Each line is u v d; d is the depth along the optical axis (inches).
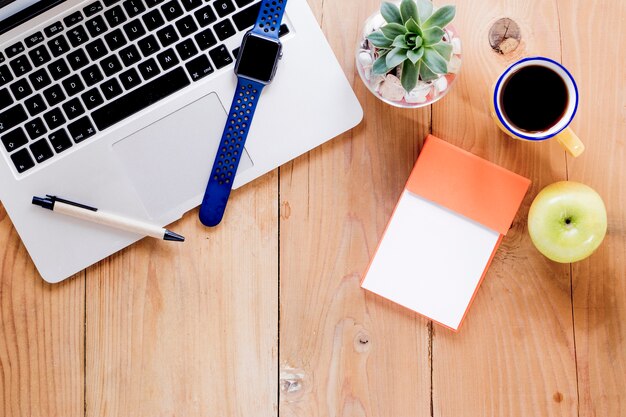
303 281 28.1
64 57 25.7
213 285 28.1
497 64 27.8
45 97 25.8
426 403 28.2
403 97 25.6
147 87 25.9
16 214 26.4
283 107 26.3
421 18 23.8
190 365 28.2
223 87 26.1
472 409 28.3
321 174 28.0
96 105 25.9
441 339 28.2
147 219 26.7
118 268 28.0
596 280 28.1
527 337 28.3
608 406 28.2
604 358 28.2
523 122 25.7
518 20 27.7
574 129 28.0
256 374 28.3
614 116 27.9
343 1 27.6
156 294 28.1
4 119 25.9
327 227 28.0
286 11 26.0
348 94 26.4
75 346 28.2
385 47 23.5
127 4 25.7
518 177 27.0
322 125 26.5
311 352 28.2
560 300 28.2
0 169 26.1
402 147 28.0
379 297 28.1
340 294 28.1
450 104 27.9
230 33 25.8
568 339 28.2
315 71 26.2
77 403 28.2
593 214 25.7
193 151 26.5
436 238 27.6
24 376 28.2
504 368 28.3
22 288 28.0
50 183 26.3
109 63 25.7
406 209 27.7
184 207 26.8
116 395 28.2
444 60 22.9
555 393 28.3
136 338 28.1
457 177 27.2
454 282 27.6
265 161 26.6
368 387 28.3
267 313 28.2
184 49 25.8
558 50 27.9
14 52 25.7
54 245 26.8
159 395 28.2
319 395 28.2
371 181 28.0
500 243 28.0
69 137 26.0
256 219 28.0
